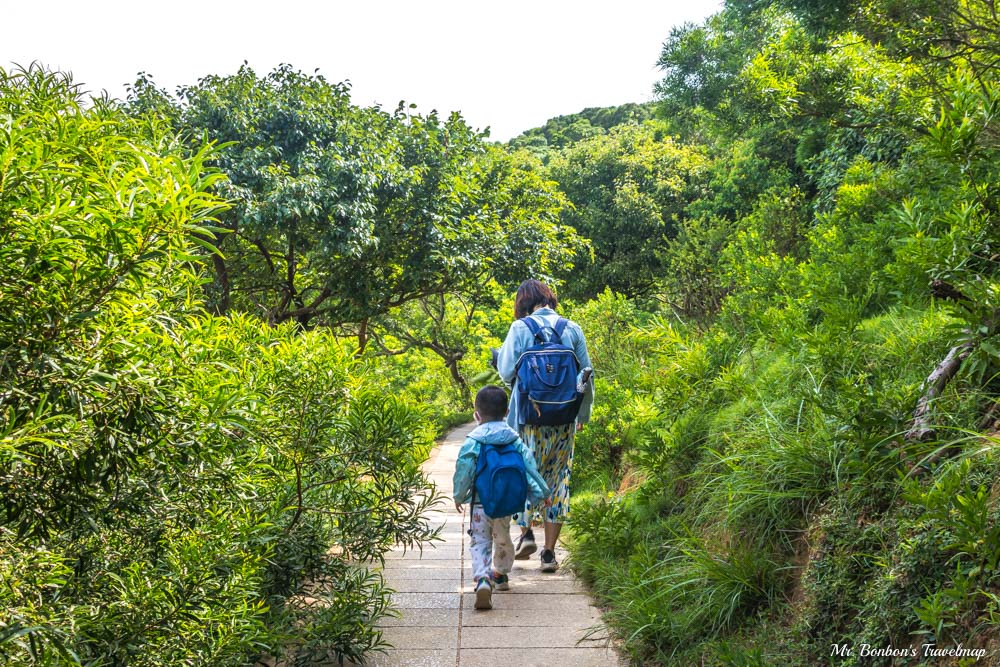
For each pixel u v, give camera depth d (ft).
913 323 12.92
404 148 48.65
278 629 9.80
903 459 9.16
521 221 55.06
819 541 9.73
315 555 11.18
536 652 11.50
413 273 46.39
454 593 14.51
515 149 157.69
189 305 7.09
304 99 42.98
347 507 11.43
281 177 38.78
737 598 10.32
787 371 14.89
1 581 5.02
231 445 7.18
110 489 5.54
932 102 17.26
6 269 4.71
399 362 74.08
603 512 15.28
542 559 15.96
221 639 7.42
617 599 12.73
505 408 14.39
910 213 12.77
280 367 10.23
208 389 6.48
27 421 4.80
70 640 5.48
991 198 9.62
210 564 7.45
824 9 18.02
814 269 18.78
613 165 94.12
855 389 10.19
